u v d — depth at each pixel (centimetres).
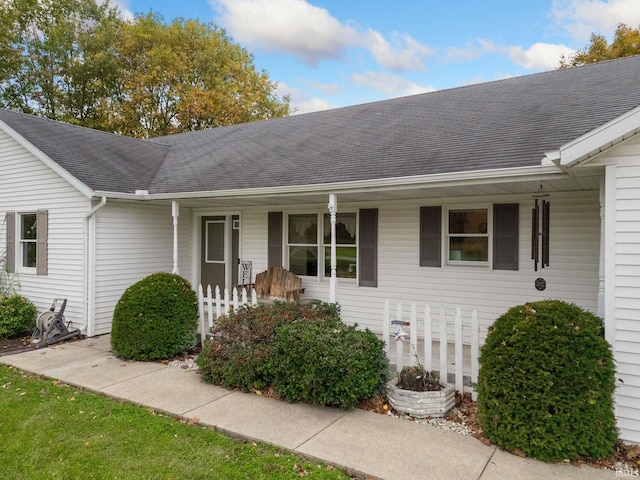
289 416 466
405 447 397
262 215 963
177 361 674
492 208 708
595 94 696
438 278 753
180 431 432
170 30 2378
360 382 483
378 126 901
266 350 535
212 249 1070
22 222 968
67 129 1066
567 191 653
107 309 868
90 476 354
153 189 887
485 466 365
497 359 404
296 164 800
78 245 851
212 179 850
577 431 369
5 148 970
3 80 2169
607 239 404
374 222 814
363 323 828
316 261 896
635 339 394
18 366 648
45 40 2262
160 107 2425
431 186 584
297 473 357
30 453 390
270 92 2817
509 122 696
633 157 395
